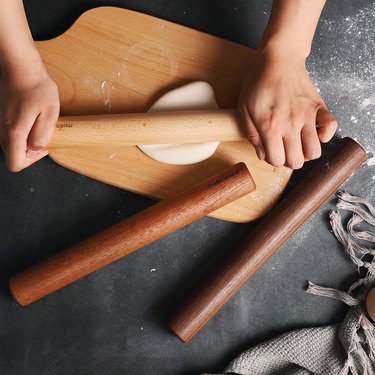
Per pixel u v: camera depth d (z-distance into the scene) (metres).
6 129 0.79
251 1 0.97
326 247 0.94
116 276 0.90
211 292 0.86
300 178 0.93
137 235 0.82
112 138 0.79
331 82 0.98
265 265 0.93
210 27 0.96
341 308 0.93
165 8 0.96
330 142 0.96
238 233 0.92
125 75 0.89
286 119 0.81
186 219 0.83
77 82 0.89
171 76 0.90
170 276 0.91
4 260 0.89
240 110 0.81
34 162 0.90
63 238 0.90
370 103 0.98
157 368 0.89
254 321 0.92
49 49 0.89
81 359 0.88
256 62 0.86
